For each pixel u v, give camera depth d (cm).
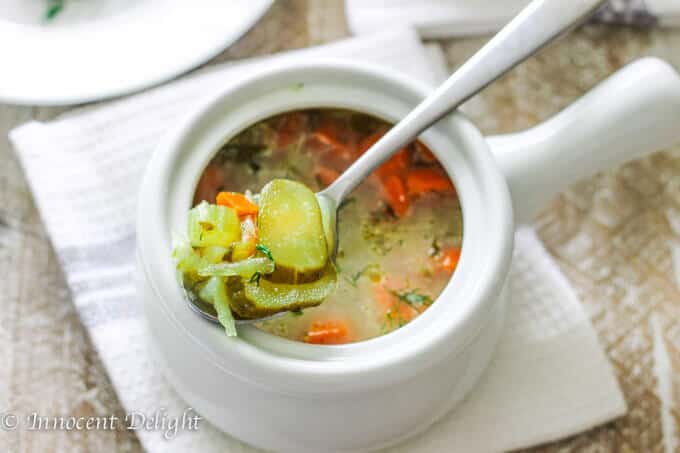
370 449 42
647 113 41
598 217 50
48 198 47
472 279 39
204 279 37
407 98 41
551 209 50
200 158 40
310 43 55
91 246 46
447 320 38
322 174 42
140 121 49
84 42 50
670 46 55
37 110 53
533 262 46
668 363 46
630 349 47
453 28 54
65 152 48
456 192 41
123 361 44
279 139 42
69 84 49
